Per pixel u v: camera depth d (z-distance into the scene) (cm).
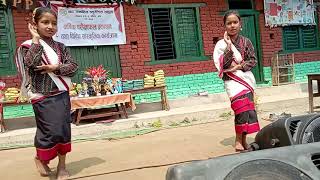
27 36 859
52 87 423
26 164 544
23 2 852
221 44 495
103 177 438
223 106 932
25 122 839
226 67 494
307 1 1199
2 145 706
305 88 1131
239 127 494
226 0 1075
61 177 439
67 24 893
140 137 704
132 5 965
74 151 616
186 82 1020
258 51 1130
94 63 930
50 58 426
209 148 557
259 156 181
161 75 924
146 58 978
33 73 422
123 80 918
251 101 493
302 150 186
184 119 852
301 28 1200
